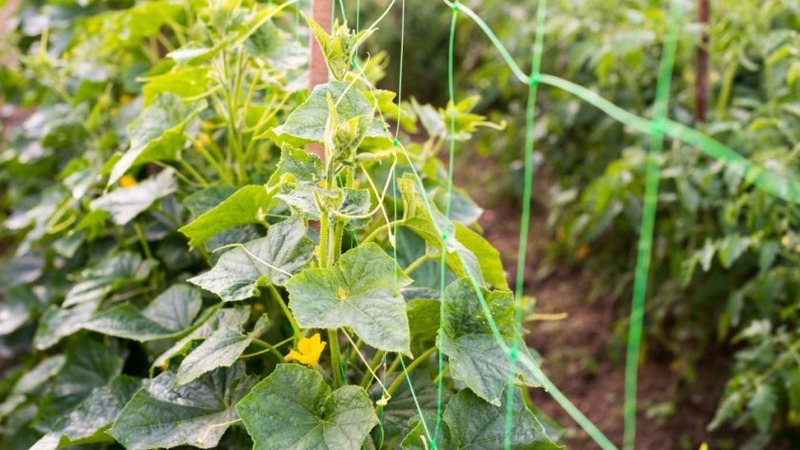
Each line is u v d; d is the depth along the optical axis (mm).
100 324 1757
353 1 5746
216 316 1576
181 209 2248
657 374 3531
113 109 3088
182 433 1399
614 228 3779
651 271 3533
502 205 4824
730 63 3227
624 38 3201
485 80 4844
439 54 5797
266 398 1229
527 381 1325
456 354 1271
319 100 1396
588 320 3852
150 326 1782
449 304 1323
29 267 3135
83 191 2342
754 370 2791
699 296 3205
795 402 2584
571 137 4254
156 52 2926
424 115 2000
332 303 1220
